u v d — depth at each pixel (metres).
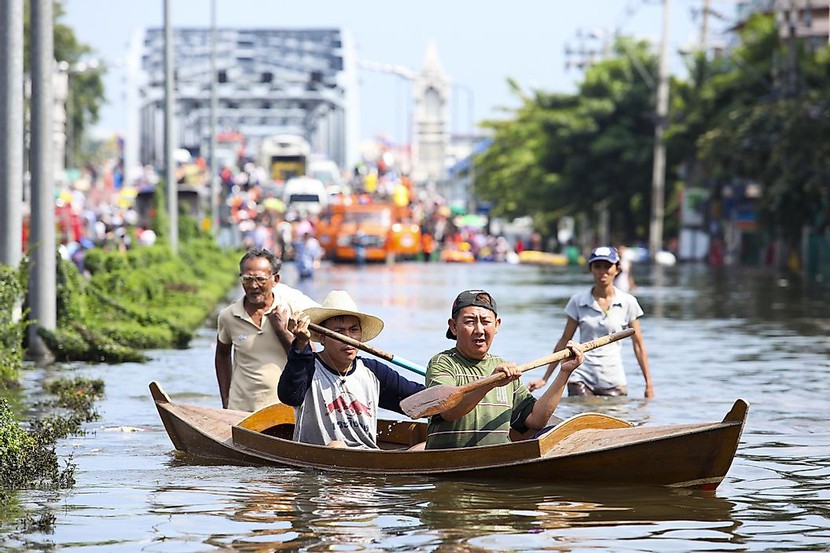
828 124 122.81
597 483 23.17
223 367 28.73
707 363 46.00
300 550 18.91
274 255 28.31
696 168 182.00
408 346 51.19
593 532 20.03
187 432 26.88
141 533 19.88
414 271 135.25
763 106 127.00
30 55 46.31
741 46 162.50
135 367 43.69
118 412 33.34
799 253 138.38
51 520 20.72
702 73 182.12
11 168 43.34
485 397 24.17
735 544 19.39
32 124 46.06
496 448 23.45
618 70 197.00
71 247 81.12
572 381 34.69
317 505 21.77
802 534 20.06
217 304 74.88
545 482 23.31
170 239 88.62
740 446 28.45
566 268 149.75
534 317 68.44
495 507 21.56
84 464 25.81
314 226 160.62
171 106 89.88
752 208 162.50
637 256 180.88
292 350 24.92
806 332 59.66
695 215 181.12
